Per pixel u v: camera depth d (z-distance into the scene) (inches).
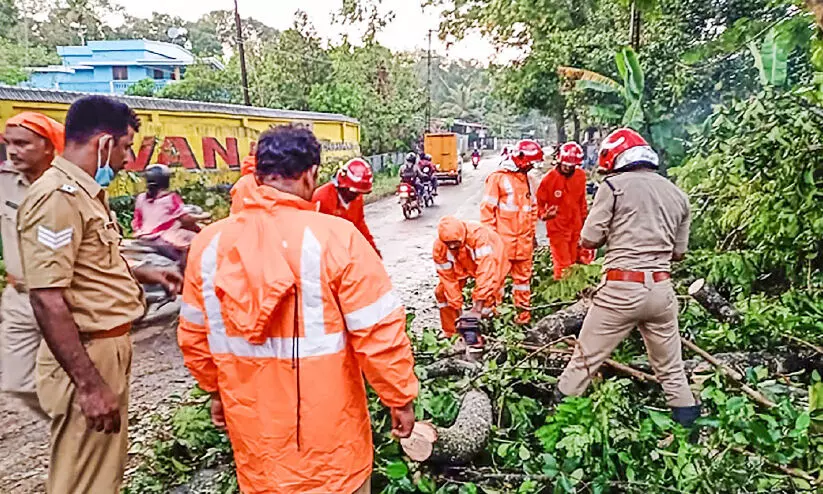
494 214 242.4
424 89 1723.7
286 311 82.0
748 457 124.6
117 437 105.8
